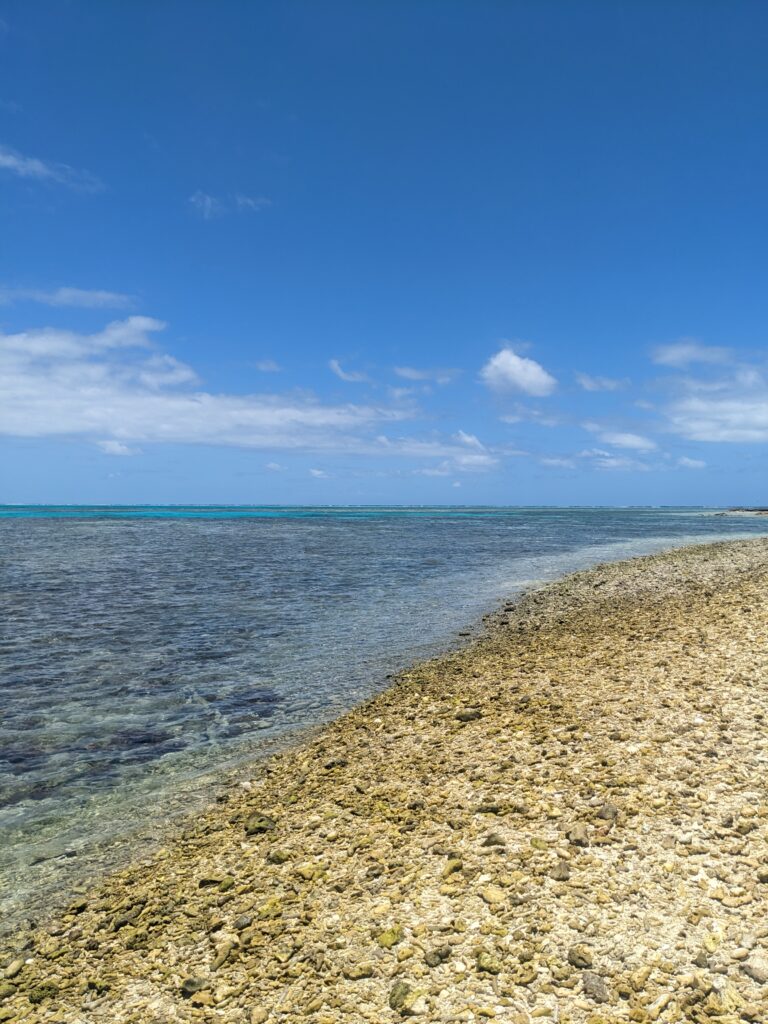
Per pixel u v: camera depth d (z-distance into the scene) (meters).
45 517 136.38
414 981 5.48
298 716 13.80
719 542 60.78
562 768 9.34
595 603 25.86
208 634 21.45
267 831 8.63
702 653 15.04
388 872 7.16
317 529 89.81
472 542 64.69
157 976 5.96
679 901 6.15
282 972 5.79
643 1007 5.00
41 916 7.23
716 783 8.36
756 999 4.99
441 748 10.84
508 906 6.32
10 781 10.81
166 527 93.12
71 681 16.23
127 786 10.62
